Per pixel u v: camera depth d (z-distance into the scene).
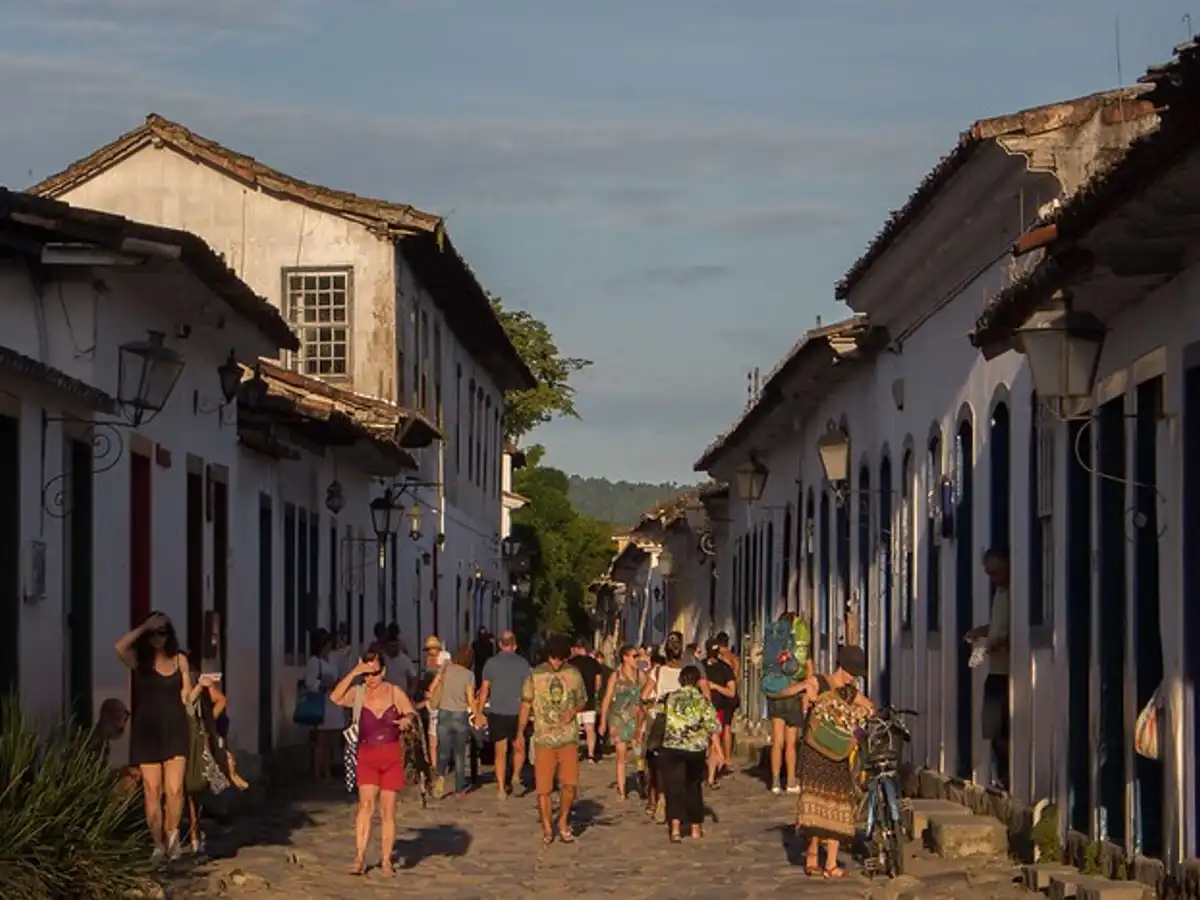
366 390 37.44
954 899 16.00
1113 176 12.64
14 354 15.34
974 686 21.64
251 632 26.70
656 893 17.77
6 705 14.91
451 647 50.03
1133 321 15.60
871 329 27.73
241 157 37.44
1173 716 14.35
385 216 37.31
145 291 20.16
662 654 28.33
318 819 23.95
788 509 39.06
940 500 23.36
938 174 20.30
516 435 73.62
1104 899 14.20
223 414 24.78
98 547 18.83
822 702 18.44
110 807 14.20
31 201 17.72
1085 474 17.28
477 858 20.78
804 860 20.12
